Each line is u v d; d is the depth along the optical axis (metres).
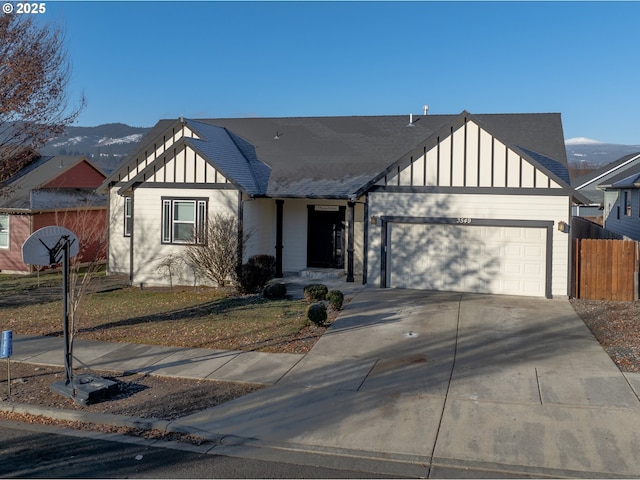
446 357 11.77
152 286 20.67
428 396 9.62
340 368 11.16
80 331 13.99
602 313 15.38
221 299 17.77
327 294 16.80
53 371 11.24
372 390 9.97
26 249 9.84
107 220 23.86
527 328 13.91
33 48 15.63
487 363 11.34
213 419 8.84
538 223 17.62
